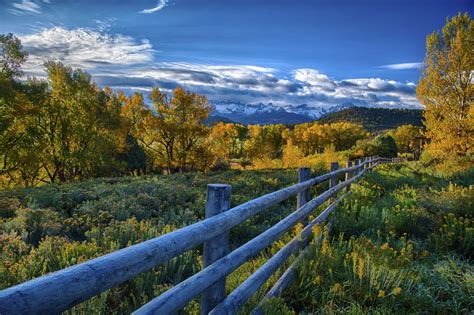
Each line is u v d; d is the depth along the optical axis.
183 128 43.31
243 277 3.35
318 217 5.05
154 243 1.54
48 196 8.97
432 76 21.95
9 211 7.66
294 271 3.67
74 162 30.09
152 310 1.56
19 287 0.90
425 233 5.44
